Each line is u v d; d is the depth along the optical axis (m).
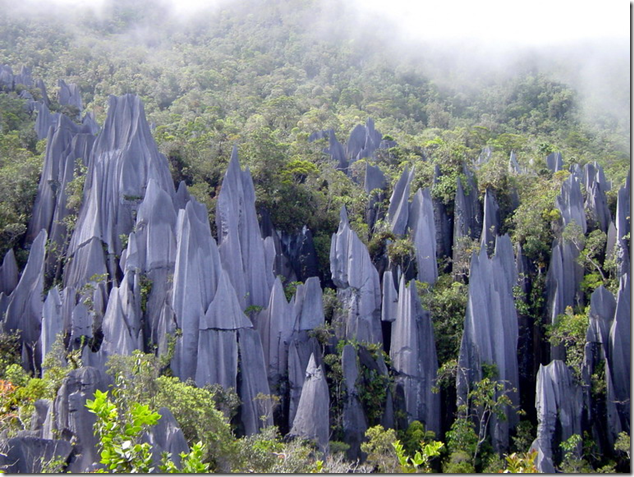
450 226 68.12
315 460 43.59
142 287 53.00
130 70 126.75
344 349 51.09
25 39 135.38
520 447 50.84
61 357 47.81
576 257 62.34
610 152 99.56
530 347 60.69
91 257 55.88
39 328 53.75
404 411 52.72
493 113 128.12
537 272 63.78
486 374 52.56
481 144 94.88
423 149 82.50
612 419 51.66
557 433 50.44
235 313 50.38
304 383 49.25
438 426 52.59
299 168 69.88
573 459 48.88
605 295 55.28
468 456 48.38
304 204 68.06
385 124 107.62
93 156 61.31
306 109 115.62
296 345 52.78
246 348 50.16
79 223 58.00
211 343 49.44
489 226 66.94
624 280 54.50
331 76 143.88
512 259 61.09
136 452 22.78
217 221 58.00
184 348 49.41
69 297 52.56
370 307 57.75
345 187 72.56
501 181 70.00
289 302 56.41
